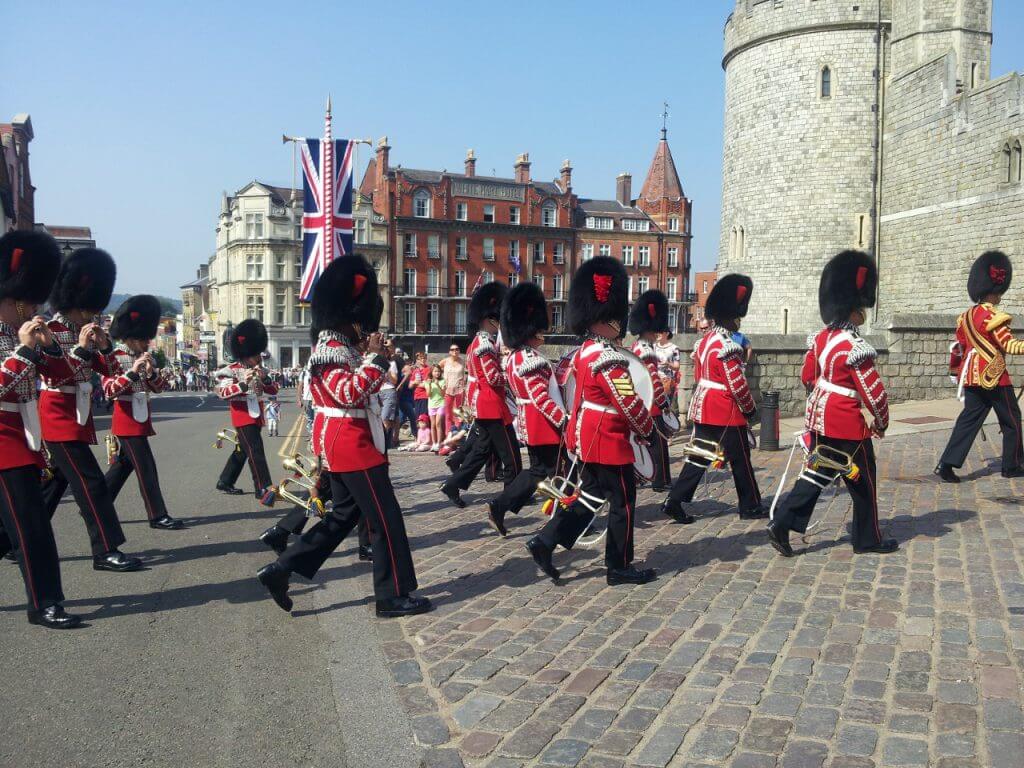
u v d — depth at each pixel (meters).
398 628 5.32
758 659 4.55
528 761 3.61
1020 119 24.47
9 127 45.88
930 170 28.36
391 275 67.56
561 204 73.75
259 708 4.22
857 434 6.26
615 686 4.29
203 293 87.38
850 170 31.05
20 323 5.73
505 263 71.69
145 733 3.97
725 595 5.66
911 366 15.74
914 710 3.89
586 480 6.05
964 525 7.14
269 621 5.52
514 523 8.20
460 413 13.84
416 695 4.31
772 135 32.25
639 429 5.71
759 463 10.95
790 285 32.03
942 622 4.95
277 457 14.64
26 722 4.09
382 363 10.37
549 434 7.23
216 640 5.18
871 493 6.36
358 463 5.45
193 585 6.33
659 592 5.79
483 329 8.80
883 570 6.04
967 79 29.00
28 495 5.39
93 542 6.71
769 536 6.48
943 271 27.80
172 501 9.77
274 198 66.31
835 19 30.70
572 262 74.38
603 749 3.68
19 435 5.39
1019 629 4.79
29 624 5.46
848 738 3.67
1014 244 24.81
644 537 7.34
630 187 79.31
